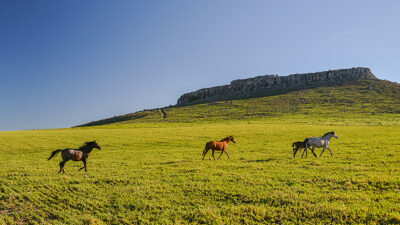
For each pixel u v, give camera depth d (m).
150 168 19.44
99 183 14.91
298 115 97.88
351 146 27.48
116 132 58.31
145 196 12.12
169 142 39.91
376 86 147.62
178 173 16.94
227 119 106.25
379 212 8.72
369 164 17.39
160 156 26.42
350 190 11.63
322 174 14.83
